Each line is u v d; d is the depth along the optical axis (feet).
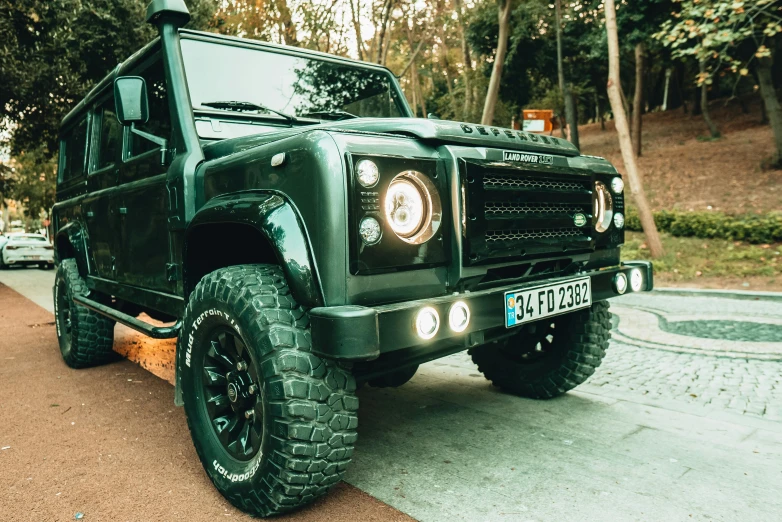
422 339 6.78
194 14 40.52
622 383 13.62
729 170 57.36
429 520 7.37
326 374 6.92
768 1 28.84
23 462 9.45
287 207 7.02
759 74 54.13
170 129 10.03
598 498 7.86
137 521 7.51
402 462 9.18
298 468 6.79
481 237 7.60
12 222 235.40
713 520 7.27
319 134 6.91
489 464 9.03
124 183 11.81
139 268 11.22
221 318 7.62
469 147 7.79
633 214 44.52
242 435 7.82
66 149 17.16
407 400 12.41
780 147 53.83
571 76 80.12
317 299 6.71
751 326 19.85
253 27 35.19
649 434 10.19
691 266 32.65
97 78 42.83
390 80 13.50
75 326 14.87
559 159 8.99
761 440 9.89
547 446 9.71
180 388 8.78
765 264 31.24
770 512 7.45
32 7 36.22
